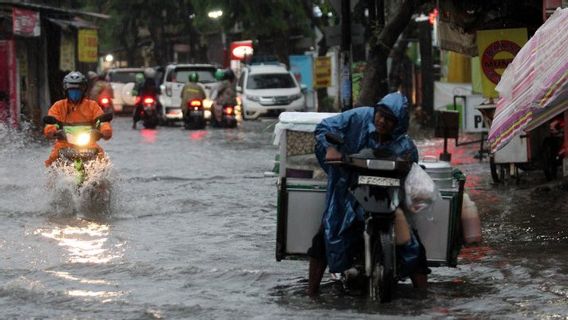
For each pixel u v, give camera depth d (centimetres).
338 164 1491
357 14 5691
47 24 6322
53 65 6391
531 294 1570
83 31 6512
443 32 3594
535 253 1908
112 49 11575
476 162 3778
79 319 1413
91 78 6662
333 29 4009
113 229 2241
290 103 7700
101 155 2539
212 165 3800
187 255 1920
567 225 2225
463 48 3647
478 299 1539
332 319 1410
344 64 3934
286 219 1581
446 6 3475
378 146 1498
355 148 1509
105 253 1934
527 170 3106
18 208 2536
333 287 1636
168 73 7150
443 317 1428
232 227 2288
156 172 3528
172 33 11400
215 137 5609
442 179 1588
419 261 1549
